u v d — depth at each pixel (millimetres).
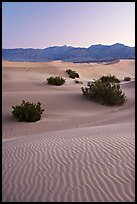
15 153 8258
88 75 66438
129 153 7172
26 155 7910
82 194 5305
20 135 14148
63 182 5867
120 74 77188
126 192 5258
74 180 5914
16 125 15891
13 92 24844
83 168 6480
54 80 32375
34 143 9320
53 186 5730
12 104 20266
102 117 18062
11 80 35188
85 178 5957
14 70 45469
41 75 44906
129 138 8578
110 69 81625
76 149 7918
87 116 18422
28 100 21453
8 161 7535
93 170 6320
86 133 10367
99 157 7078
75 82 40312
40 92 25141
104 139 8703
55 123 16344
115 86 23047
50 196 5336
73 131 11492
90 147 7961
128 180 5711
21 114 16594
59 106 20562
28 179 6176
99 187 5520
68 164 6816
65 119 17422
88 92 22766
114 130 10516
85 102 22078
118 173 6062
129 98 24578
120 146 7777
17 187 5836
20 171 6672
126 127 11094
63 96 23203
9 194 5570
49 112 19094
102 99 21953
